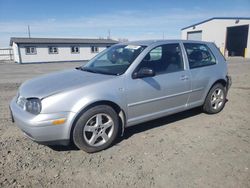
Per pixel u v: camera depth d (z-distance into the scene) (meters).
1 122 4.87
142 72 3.83
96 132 3.56
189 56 4.75
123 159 3.40
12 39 34.38
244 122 4.86
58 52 34.59
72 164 3.28
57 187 2.80
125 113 3.81
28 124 3.18
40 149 3.71
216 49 5.43
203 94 5.00
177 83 4.39
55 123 3.21
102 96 3.47
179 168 3.16
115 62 4.23
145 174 3.03
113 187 2.79
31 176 3.01
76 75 4.05
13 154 3.54
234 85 9.06
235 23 31.78
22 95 3.56
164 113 4.37
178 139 4.04
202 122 4.85
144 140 4.01
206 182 2.86
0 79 12.88
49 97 3.22
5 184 2.84
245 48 32.28
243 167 3.17
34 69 20.72
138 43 4.46
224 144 3.85
